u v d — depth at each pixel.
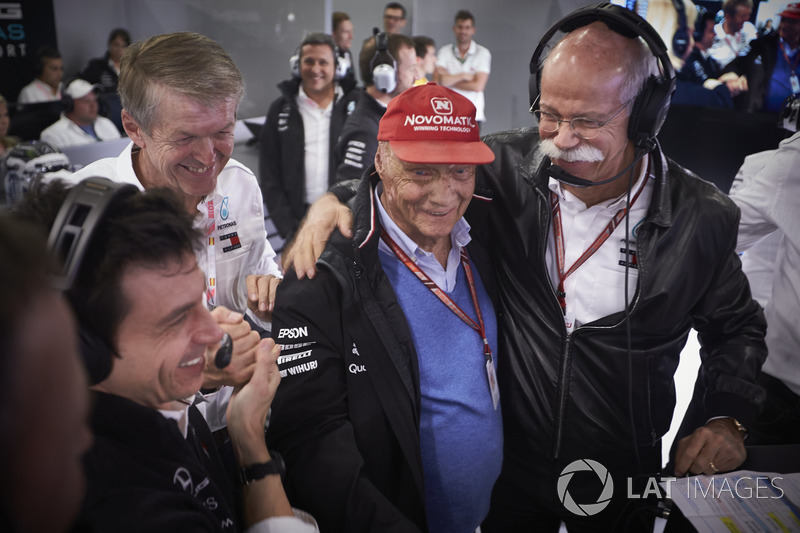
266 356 0.88
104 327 0.57
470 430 1.11
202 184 1.05
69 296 0.55
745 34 3.87
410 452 1.02
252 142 4.04
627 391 1.19
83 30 4.24
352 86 2.98
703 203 1.16
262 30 4.77
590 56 1.01
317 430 0.96
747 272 1.89
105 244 0.55
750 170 1.70
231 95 1.00
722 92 3.93
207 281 1.24
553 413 1.21
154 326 0.60
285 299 1.01
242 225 1.29
